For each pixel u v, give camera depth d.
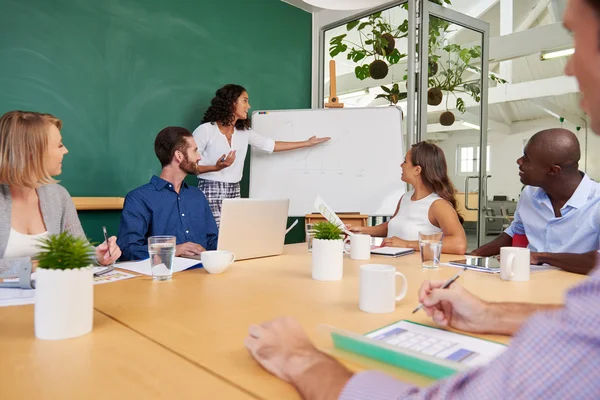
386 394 0.43
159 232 2.07
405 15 3.59
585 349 0.31
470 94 3.71
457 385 0.38
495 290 1.07
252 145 3.29
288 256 1.62
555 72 6.18
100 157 2.75
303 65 4.05
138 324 0.78
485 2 4.11
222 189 3.01
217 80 3.37
